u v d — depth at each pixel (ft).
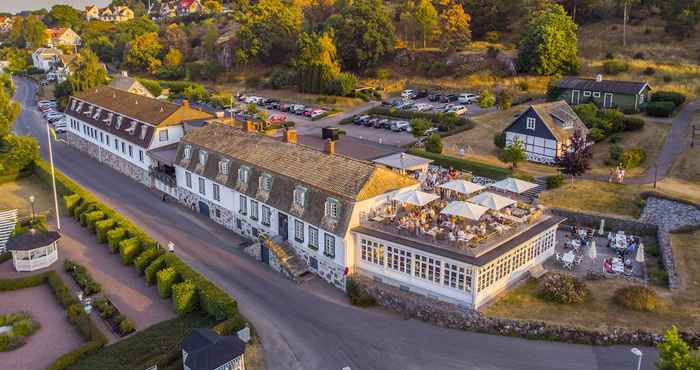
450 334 112.88
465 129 259.80
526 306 116.37
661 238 145.79
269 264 145.89
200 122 210.38
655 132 224.12
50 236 147.02
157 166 206.69
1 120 240.94
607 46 334.03
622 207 166.81
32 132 303.89
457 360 104.12
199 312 122.31
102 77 366.84
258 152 159.53
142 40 493.36
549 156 212.64
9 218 177.47
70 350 110.32
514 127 222.48
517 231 126.52
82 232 168.96
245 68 437.58
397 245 121.90
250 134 170.50
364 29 381.60
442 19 386.93
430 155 219.82
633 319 110.42
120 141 226.38
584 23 370.12
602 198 173.17
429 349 108.06
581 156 182.50
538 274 130.31
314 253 137.80
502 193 175.73
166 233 165.78
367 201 130.93
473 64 350.64
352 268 131.95
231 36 486.79
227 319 114.52
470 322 113.50
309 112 319.06
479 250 114.42
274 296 129.70
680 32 319.27
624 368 99.25
